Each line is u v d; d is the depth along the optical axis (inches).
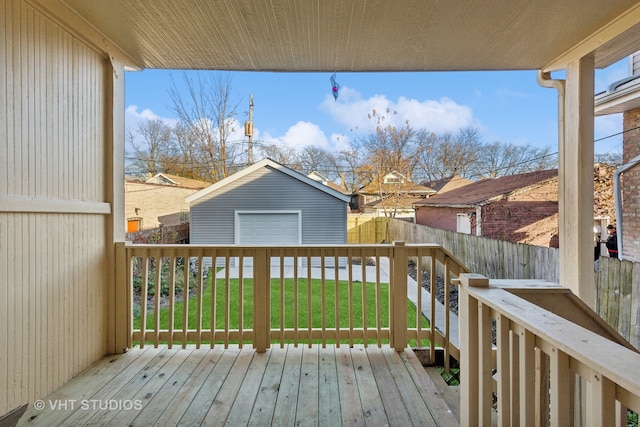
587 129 112.0
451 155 741.9
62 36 92.1
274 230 404.2
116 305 113.7
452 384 107.7
